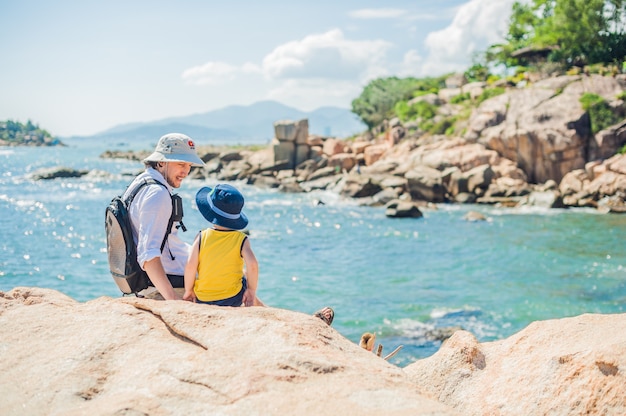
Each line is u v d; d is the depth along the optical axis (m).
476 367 3.83
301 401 2.30
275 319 3.06
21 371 2.72
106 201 37.03
